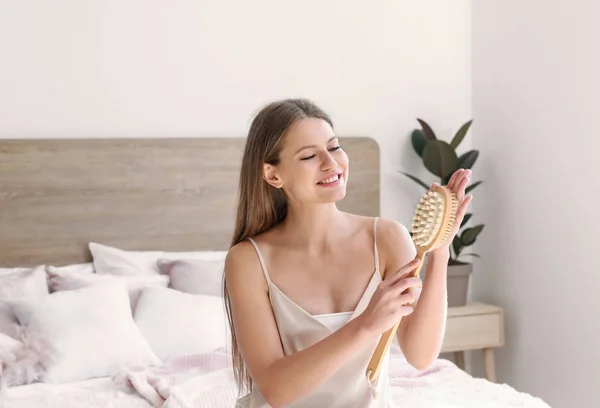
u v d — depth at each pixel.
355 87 4.31
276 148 1.61
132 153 3.85
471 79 4.51
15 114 3.74
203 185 3.97
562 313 3.90
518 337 4.19
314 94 4.23
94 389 2.85
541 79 4.00
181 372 2.95
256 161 1.66
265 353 1.57
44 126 3.78
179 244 3.94
